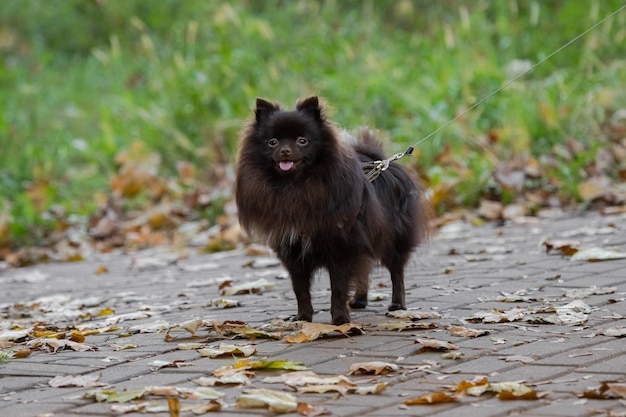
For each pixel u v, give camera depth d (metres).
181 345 7.91
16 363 7.70
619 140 17.59
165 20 25.94
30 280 13.68
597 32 21.03
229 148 19.84
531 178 16.31
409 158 17.50
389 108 19.58
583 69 20.23
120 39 26.81
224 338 8.19
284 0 26.64
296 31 23.94
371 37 23.19
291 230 8.07
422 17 25.72
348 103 19.77
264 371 6.96
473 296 9.55
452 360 7.01
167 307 10.20
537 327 7.95
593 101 18.33
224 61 21.16
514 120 18.11
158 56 24.48
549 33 22.25
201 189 18.17
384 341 7.71
